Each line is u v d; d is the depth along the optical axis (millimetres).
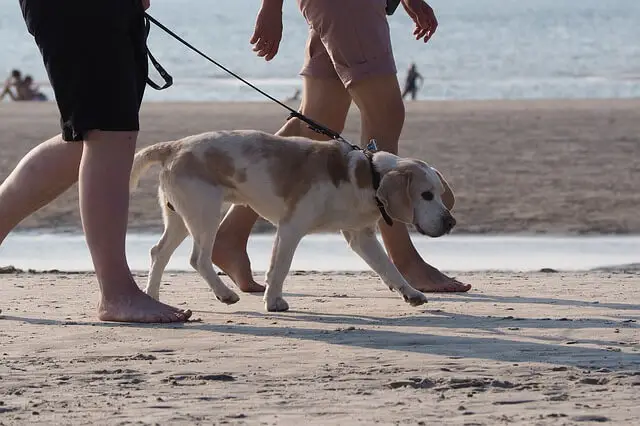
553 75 83000
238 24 169750
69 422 6805
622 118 43594
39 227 20297
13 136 36844
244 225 12922
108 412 7043
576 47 115250
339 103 12930
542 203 23125
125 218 10539
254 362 8547
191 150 11070
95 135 10398
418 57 99688
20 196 11094
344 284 13500
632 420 6836
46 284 13375
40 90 75188
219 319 10625
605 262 16812
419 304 11383
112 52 10234
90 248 10555
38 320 10547
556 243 18859
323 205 10922
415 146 33969
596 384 7801
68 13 10148
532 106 51781
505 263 16656
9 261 16844
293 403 7273
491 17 188250
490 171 28109
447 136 37031
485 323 10328
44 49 10289
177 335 9680
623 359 8617
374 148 11461
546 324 10242
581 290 12852
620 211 22266
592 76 81625
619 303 11703
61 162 11016
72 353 8898
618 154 31609
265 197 10977
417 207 10711
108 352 8922
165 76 10820
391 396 7469
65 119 10383
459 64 92938
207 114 47438
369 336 9617
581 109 49062
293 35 127812
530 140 35562
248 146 10984
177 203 11109
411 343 9289
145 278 14227
